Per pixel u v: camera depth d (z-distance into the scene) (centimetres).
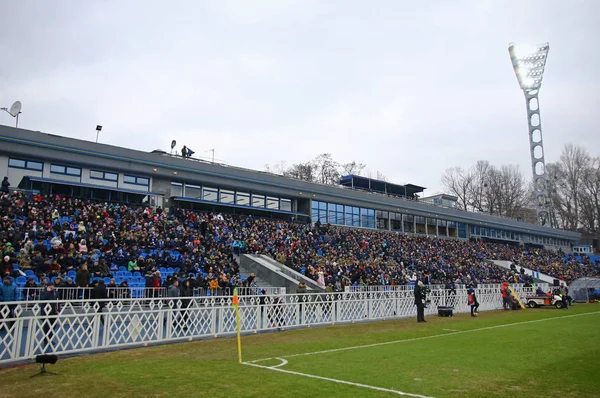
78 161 3216
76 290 1898
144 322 1455
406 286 3369
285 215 4497
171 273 2583
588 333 1698
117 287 2064
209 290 2305
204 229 3244
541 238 8206
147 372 991
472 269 4906
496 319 2342
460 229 6638
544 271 6128
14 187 2986
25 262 2036
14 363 1134
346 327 1973
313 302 2039
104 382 897
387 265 3988
